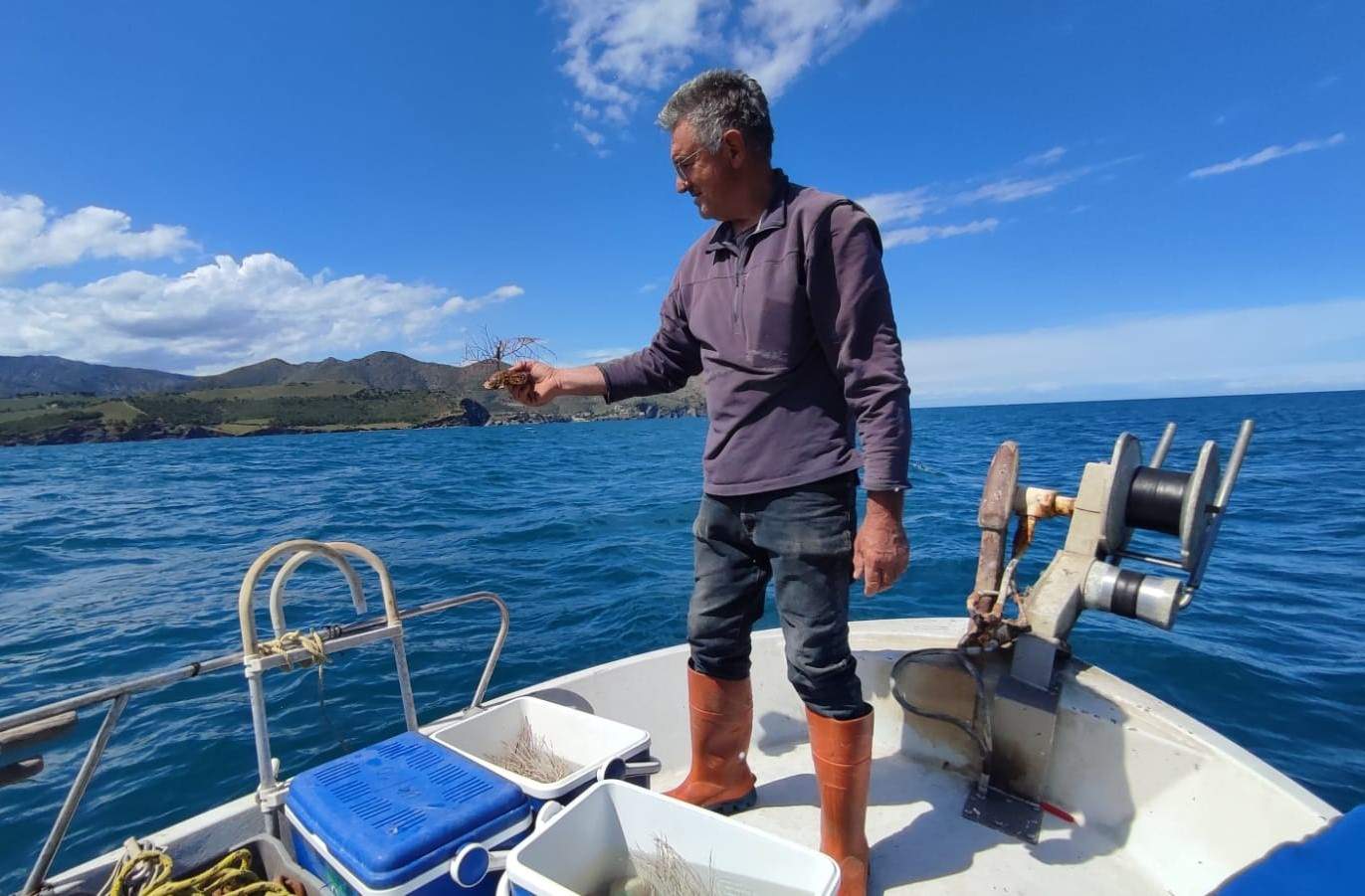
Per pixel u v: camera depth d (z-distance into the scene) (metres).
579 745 1.99
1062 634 2.16
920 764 2.43
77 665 5.69
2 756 1.38
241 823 1.76
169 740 4.36
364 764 1.67
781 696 2.65
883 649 2.59
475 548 9.92
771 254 1.67
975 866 1.94
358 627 1.96
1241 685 4.70
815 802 2.22
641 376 2.19
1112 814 2.04
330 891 1.50
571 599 7.15
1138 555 2.24
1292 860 0.92
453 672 5.26
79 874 1.59
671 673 2.64
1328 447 24.86
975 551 8.53
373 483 20.31
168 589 8.12
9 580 8.83
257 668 1.74
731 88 1.68
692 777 2.14
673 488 17.14
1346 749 3.95
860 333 1.59
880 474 1.56
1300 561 8.21
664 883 1.50
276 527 12.34
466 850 1.39
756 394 1.75
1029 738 2.14
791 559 1.73
